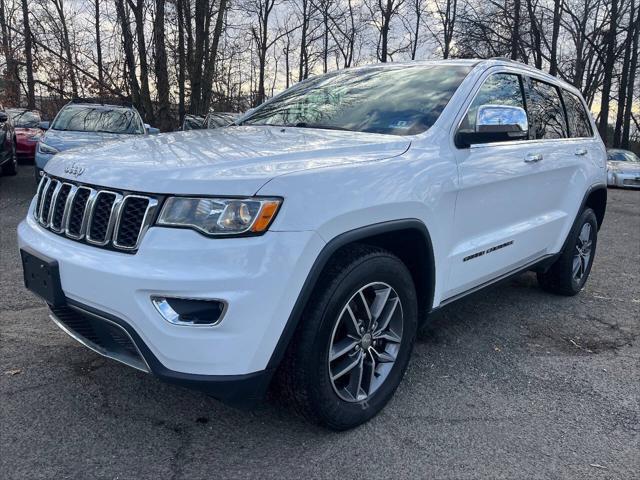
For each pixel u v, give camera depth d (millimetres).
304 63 30750
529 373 3488
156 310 2189
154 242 2207
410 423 2844
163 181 2266
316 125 3486
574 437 2777
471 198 3277
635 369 3605
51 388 3020
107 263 2279
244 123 3881
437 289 3150
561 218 4484
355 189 2504
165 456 2488
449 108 3277
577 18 24953
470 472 2465
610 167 19625
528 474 2465
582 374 3502
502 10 23797
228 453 2531
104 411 2826
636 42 28578
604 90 25859
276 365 2328
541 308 4770
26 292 4504
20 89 17281
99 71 16812
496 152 3512
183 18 17922
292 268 2242
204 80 19375
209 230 2180
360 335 2699
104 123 10141
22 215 7844
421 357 3660
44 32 18828
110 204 2371
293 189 2291
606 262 6691
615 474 2486
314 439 2664
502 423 2881
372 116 3395
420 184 2836
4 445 2502
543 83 4402
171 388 3076
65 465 2391
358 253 2609
